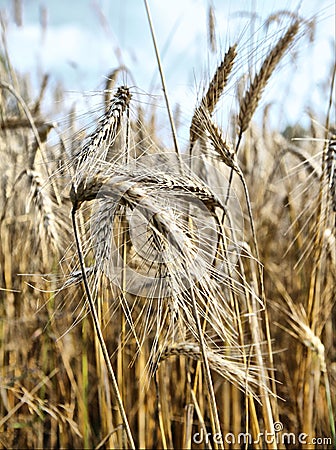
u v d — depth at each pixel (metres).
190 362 0.75
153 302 0.57
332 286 0.78
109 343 0.84
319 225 0.69
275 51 0.67
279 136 1.03
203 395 0.81
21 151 0.84
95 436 0.88
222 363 0.65
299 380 0.78
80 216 0.56
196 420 0.83
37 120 0.79
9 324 0.86
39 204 0.70
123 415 0.54
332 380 0.86
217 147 0.64
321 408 0.82
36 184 0.71
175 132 0.65
